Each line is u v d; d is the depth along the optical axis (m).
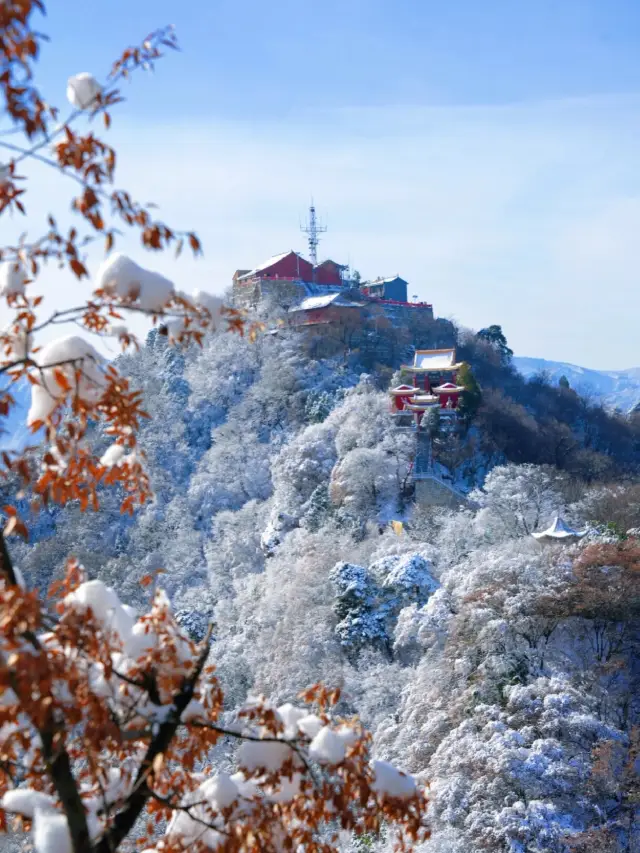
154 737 8.52
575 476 122.25
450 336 177.00
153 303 8.42
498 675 55.56
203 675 9.29
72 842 7.63
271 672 75.69
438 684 58.38
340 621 76.38
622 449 178.62
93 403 8.85
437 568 80.44
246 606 94.38
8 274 8.26
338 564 78.50
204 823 8.43
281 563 95.81
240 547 118.56
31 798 8.28
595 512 90.31
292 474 120.12
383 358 161.88
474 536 87.44
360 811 9.46
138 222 7.59
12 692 7.38
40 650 7.04
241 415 151.88
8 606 6.75
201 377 162.00
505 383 176.12
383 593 76.81
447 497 105.50
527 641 58.91
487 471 121.31
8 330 8.66
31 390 8.73
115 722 7.95
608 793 44.88
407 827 9.16
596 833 40.56
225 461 142.38
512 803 43.72
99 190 7.45
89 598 8.29
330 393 147.88
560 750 45.44
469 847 42.12
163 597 8.96
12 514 8.01
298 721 9.25
